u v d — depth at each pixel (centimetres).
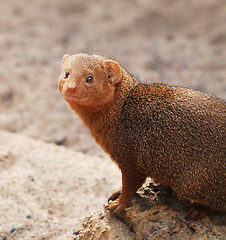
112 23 2736
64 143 1551
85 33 2617
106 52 2328
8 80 1931
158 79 2014
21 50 2261
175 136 729
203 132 717
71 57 780
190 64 2208
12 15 2777
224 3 2688
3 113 1703
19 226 931
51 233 926
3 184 1055
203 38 2486
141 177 780
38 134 1588
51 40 2461
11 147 1269
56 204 1023
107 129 787
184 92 773
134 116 768
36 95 1841
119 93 785
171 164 733
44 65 2109
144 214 762
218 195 715
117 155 787
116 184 1119
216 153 705
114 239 749
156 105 759
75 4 2973
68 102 806
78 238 800
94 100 758
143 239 721
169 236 720
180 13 2722
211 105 743
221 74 2097
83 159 1280
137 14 2778
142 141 754
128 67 2133
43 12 2869
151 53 2341
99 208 1018
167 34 2583
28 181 1090
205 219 745
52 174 1140
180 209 771
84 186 1102
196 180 713
